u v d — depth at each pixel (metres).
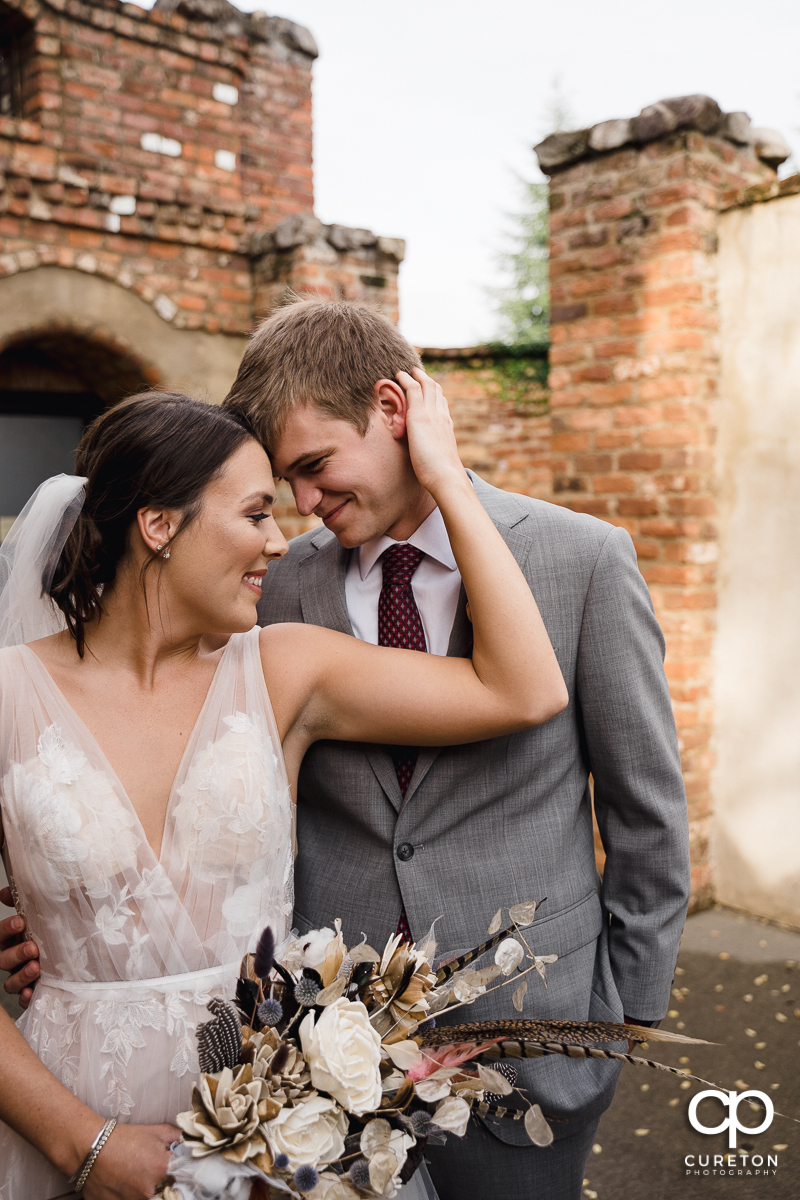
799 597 3.15
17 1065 1.04
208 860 1.13
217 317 4.02
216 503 1.14
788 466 3.13
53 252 3.58
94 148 3.70
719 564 3.34
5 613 1.29
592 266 3.36
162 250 3.86
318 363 1.23
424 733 1.25
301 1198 0.91
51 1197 1.10
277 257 3.94
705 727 3.38
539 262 11.37
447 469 1.23
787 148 3.33
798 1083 2.53
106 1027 1.08
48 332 3.63
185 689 1.22
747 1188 2.15
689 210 3.10
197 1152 0.88
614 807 1.46
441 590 1.38
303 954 1.06
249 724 1.19
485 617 1.20
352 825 1.42
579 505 3.49
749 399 3.20
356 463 1.25
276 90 4.68
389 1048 0.99
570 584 1.39
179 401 1.19
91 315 3.70
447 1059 1.01
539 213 11.31
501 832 1.38
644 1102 2.49
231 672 1.23
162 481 1.12
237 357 4.10
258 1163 0.88
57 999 1.12
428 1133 0.97
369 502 1.29
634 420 3.30
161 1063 1.08
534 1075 1.35
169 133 3.89
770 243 3.09
